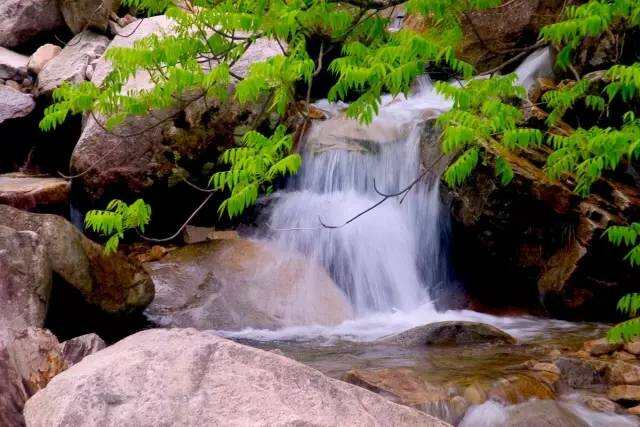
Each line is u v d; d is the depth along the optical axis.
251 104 9.79
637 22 4.43
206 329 7.94
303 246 9.42
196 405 2.92
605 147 4.85
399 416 3.13
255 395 3.00
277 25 4.28
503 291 9.18
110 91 5.43
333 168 10.12
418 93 12.00
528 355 6.54
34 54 12.08
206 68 8.64
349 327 8.25
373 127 10.43
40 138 11.05
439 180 9.21
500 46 11.91
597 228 8.20
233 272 8.83
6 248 5.88
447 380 5.56
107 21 12.26
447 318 8.66
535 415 5.02
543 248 8.71
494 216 8.63
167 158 9.75
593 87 9.12
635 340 6.59
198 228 10.16
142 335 3.46
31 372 4.27
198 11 5.09
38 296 5.88
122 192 9.77
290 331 8.02
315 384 3.12
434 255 9.45
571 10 4.59
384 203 9.78
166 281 8.56
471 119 4.30
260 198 10.11
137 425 2.83
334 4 4.44
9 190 9.03
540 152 8.91
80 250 6.82
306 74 4.32
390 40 4.71
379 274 9.21
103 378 2.99
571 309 8.45
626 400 5.43
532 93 9.90
